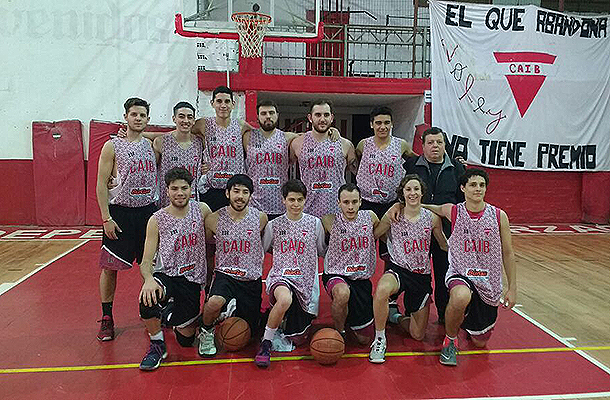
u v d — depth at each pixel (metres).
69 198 8.95
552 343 3.90
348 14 11.57
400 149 4.27
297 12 8.51
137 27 9.05
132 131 3.78
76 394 3.04
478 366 3.47
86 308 4.61
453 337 3.48
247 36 8.19
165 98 9.20
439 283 4.10
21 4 8.80
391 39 12.05
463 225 3.59
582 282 5.65
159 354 3.45
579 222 9.88
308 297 3.67
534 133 9.31
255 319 3.80
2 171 9.00
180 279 3.54
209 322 3.56
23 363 3.46
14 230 8.59
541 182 9.70
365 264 3.72
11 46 8.85
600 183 9.63
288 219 3.73
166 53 9.12
